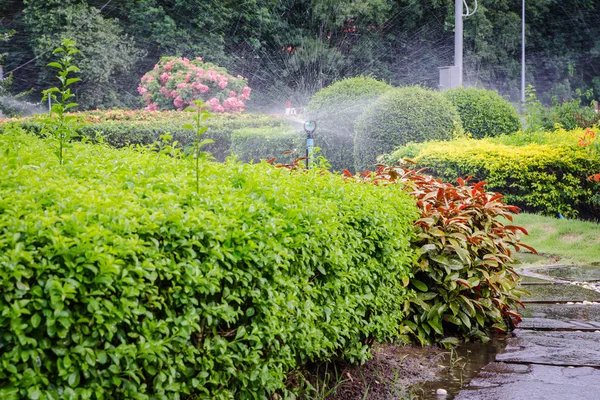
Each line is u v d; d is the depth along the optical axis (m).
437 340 4.93
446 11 41.25
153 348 2.13
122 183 2.87
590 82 47.44
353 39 40.25
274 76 38.75
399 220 4.25
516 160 10.38
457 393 3.88
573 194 10.26
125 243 2.07
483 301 5.04
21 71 32.81
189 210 2.46
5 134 4.91
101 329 1.98
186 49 35.00
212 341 2.49
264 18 37.44
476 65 41.91
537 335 5.11
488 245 5.20
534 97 15.77
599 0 45.78
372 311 4.06
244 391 2.71
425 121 12.98
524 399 3.71
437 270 4.86
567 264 7.86
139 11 34.88
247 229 2.59
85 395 1.95
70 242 1.96
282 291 2.83
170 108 24.53
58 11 30.75
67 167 3.15
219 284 2.47
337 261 3.21
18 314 1.81
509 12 43.56
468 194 5.42
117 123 16.95
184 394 2.47
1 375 1.83
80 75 31.03
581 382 3.97
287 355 2.90
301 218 2.96
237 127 18.19
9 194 2.27
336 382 3.89
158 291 2.25
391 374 4.18
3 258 1.82
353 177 4.89
